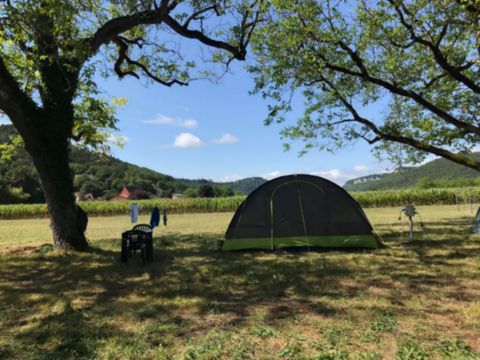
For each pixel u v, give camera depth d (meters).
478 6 7.27
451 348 3.22
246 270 6.79
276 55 10.48
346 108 11.88
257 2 9.34
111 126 10.59
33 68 8.98
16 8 6.66
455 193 30.78
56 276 6.55
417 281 5.71
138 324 4.05
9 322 4.16
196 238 11.91
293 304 4.69
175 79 11.84
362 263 7.13
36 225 21.53
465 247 8.59
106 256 8.46
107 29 8.66
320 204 9.15
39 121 8.54
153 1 8.55
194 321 4.11
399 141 11.29
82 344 3.47
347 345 3.36
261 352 3.25
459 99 11.31
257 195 9.32
